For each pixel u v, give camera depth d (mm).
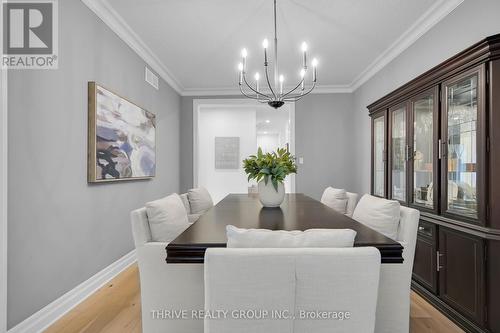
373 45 3369
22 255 1730
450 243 2094
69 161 2156
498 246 1726
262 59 3814
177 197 1978
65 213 2109
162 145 4242
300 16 2758
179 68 4156
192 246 1170
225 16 2756
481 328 1793
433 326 1935
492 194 1736
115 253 2840
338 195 2742
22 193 1734
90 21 2426
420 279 2457
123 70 3020
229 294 812
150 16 2740
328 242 956
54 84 2006
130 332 1840
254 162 2279
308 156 5117
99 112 2473
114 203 2822
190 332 1463
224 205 2367
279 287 813
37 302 1842
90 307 2176
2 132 1573
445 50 2529
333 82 4812
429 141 2441
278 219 1713
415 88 2545
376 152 3520
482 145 1791
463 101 2018
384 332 1523
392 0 2486
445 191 2162
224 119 6484
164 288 1477
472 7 2193
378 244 1153
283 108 6395
